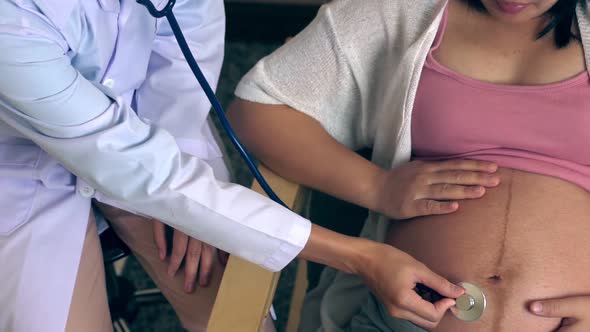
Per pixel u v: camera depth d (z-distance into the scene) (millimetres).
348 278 1240
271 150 1204
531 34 1102
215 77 1280
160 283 1271
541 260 1077
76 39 998
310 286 1416
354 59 1170
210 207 974
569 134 1101
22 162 1115
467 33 1135
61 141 933
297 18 2270
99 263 1196
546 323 1071
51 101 890
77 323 1109
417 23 1128
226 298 1056
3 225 1087
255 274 1074
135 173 952
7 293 1054
